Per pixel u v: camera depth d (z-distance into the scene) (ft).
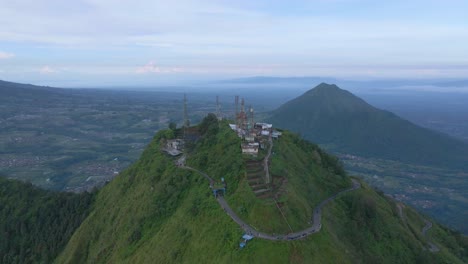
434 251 427.33
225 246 293.43
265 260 270.46
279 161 416.05
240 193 347.36
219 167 415.44
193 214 354.95
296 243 287.48
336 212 390.42
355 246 350.84
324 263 281.54
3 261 513.86
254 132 507.71
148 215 408.26
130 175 516.32
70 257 451.12
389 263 356.18
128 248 390.83
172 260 321.52
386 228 408.46
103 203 516.73
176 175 437.58
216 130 515.91
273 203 323.57
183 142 532.73
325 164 511.40
